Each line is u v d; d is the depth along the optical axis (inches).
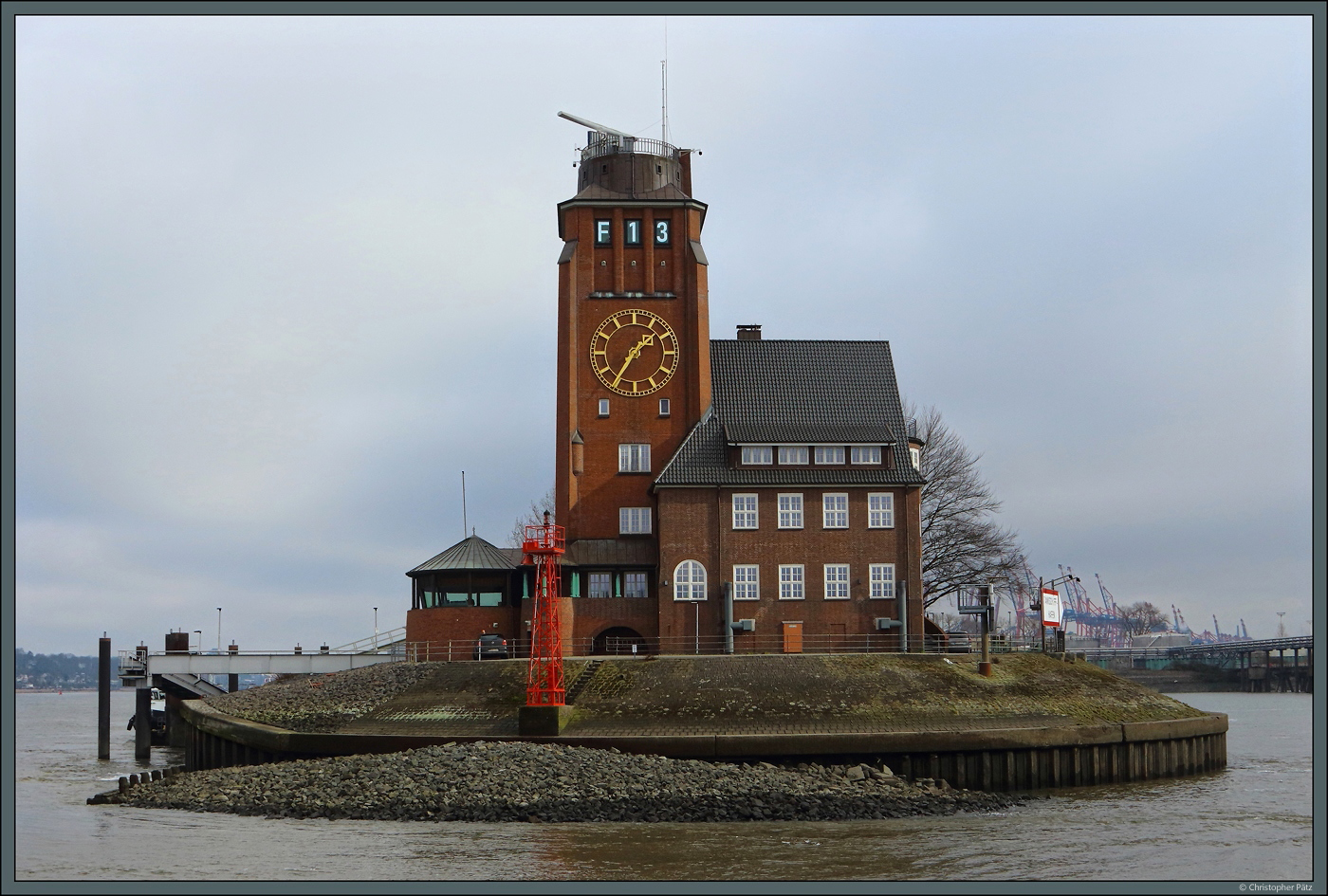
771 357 3336.6
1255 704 7062.0
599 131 3430.1
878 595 3019.2
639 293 3287.4
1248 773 2684.5
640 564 3107.8
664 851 1774.1
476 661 2760.8
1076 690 2662.4
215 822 2030.0
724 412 3218.5
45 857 1734.7
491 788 2118.6
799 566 3019.2
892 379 3304.6
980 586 3376.0
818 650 2992.1
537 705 2452.0
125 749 3764.8
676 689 2549.2
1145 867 1694.1
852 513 3041.3
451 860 1713.8
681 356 3267.7
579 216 3319.4
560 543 3097.9
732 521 3031.5
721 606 3006.9
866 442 3070.9
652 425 3243.1
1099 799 2274.9
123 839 1867.6
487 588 3193.9
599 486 3218.5
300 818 2057.1
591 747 2389.3
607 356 3267.7
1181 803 2226.9
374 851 1769.2
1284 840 1876.2
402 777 2183.8
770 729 2432.3
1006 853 1770.4
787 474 3056.1
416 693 2689.5
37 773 2967.5
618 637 3105.3
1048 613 3058.6
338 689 2812.5
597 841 1846.7
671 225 3326.8
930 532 3624.5
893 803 2130.9
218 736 2719.0
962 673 2650.1
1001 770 2395.4
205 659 3262.8
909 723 2454.5
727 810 2048.5
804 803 2094.0
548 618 2659.9
